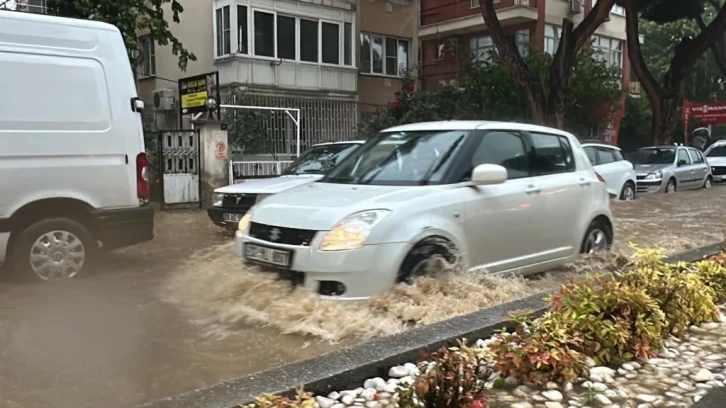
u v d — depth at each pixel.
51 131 6.14
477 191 5.53
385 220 4.81
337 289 4.70
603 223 7.20
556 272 6.64
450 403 2.81
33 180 6.06
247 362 4.05
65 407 3.41
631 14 23.41
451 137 5.91
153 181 13.24
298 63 21.22
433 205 5.14
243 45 20.05
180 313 5.07
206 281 5.46
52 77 6.18
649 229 10.84
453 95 22.48
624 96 26.09
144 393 3.60
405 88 23.31
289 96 21.11
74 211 6.38
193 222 10.99
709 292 4.78
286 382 3.14
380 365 3.42
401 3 25.20
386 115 21.94
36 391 3.61
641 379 3.46
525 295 5.37
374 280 4.69
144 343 4.39
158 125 21.09
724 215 12.81
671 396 3.22
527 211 5.96
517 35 25.02
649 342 3.79
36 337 4.55
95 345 4.37
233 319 4.81
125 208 6.58
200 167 13.07
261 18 20.44
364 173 5.91
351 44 22.94
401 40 25.52
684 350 3.94
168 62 23.17
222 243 8.74
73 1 11.43
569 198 6.53
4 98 5.92
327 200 5.16
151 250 8.22
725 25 22.89
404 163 5.81
